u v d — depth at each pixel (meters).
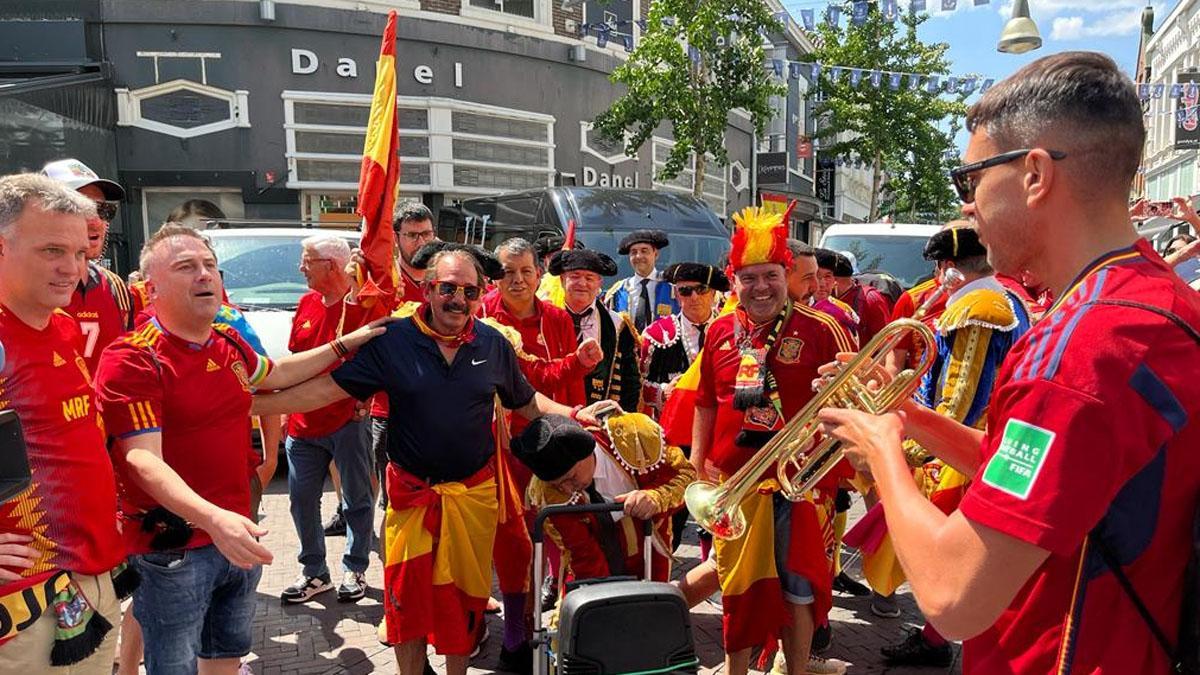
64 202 2.13
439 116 16.33
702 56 15.12
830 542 3.35
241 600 2.91
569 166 18.50
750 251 3.24
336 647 3.98
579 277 4.82
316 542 4.56
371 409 4.47
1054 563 1.39
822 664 3.70
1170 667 1.32
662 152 21.08
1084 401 1.22
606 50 18.88
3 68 14.00
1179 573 1.32
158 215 15.38
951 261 3.71
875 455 1.54
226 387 2.75
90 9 14.35
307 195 15.88
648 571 2.98
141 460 2.45
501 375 3.31
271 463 3.77
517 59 17.36
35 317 2.17
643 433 3.14
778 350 3.27
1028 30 8.08
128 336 2.62
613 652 2.32
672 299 6.65
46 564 2.15
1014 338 3.01
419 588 3.10
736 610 3.22
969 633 1.31
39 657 2.15
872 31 19.42
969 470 1.90
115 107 14.52
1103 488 1.22
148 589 2.64
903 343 3.21
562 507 2.78
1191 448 1.28
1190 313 1.29
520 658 3.69
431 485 3.16
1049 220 1.37
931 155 22.05
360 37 15.70
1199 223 3.93
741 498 2.29
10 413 1.78
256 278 7.21
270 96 15.26
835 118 21.64
